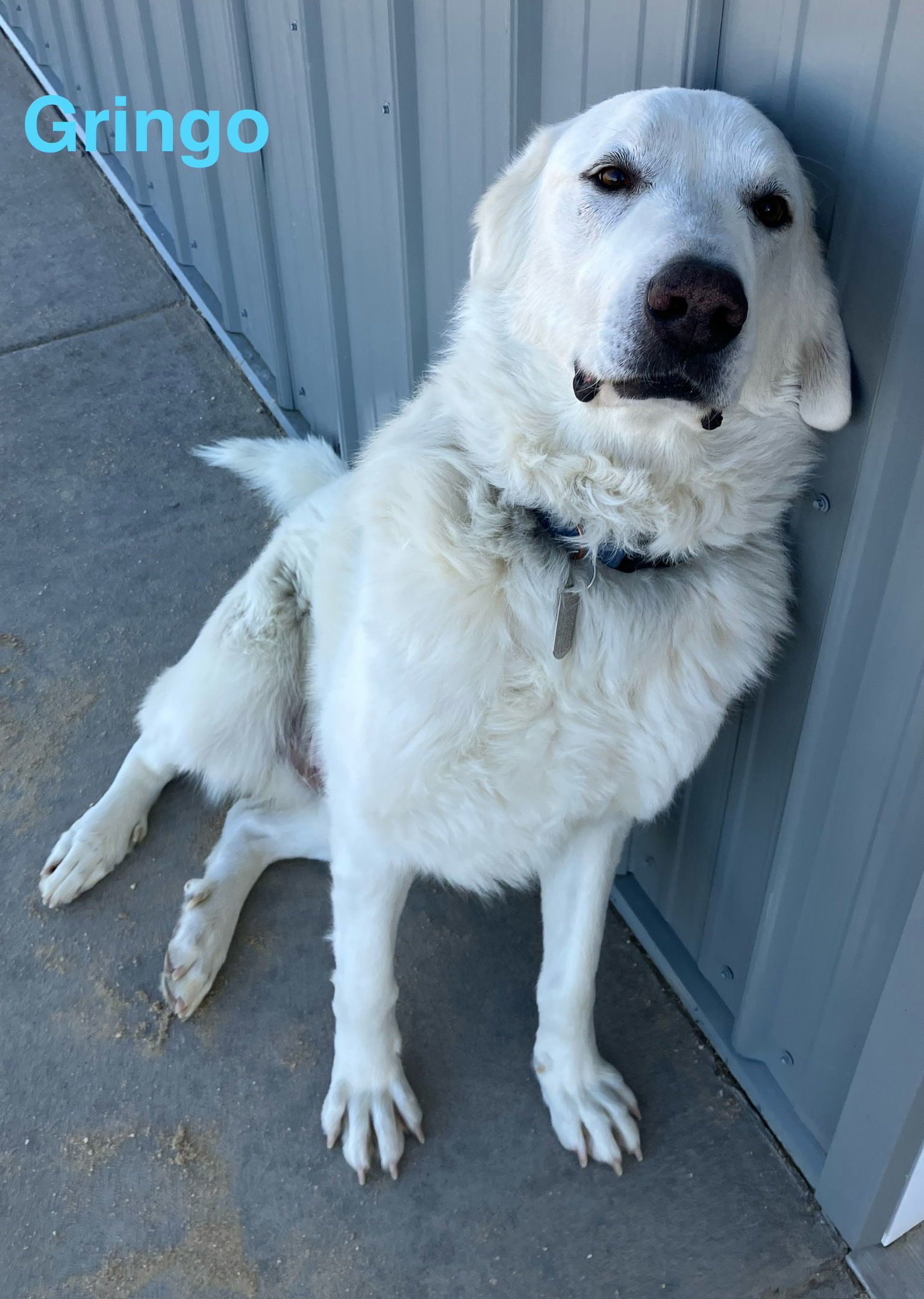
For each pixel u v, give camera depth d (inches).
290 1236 73.2
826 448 60.4
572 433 59.7
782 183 52.4
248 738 91.4
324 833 92.7
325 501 88.9
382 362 116.6
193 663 90.7
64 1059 82.5
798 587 65.4
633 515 60.6
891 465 54.7
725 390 52.2
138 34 149.7
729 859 79.0
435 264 98.9
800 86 54.8
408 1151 77.7
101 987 87.4
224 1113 79.6
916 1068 61.7
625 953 91.7
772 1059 80.7
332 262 117.2
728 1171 77.4
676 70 61.0
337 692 68.6
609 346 52.4
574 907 76.0
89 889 93.9
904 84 48.6
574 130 57.3
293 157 118.3
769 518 62.7
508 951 90.8
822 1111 76.0
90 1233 73.1
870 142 51.7
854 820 63.9
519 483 61.0
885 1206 70.0
